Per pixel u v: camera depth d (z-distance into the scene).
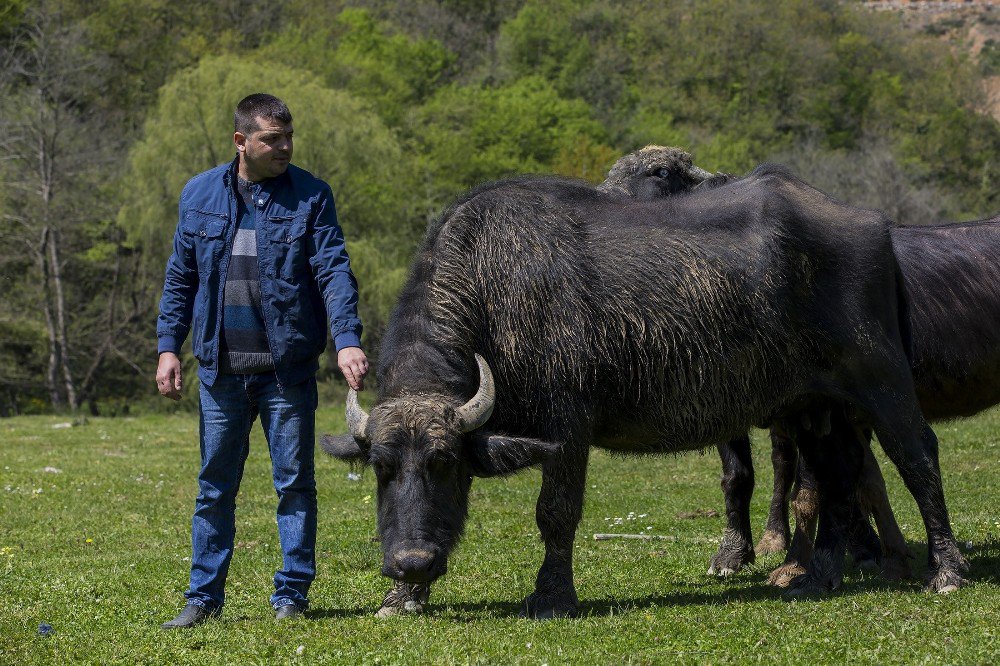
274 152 7.56
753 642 6.91
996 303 10.12
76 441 27.25
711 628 7.33
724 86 96.81
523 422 8.29
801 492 9.45
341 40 87.31
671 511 14.75
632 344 8.47
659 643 6.98
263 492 17.77
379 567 10.52
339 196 49.75
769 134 88.69
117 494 17.59
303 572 7.90
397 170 52.09
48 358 53.97
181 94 47.56
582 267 8.41
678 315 8.55
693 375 8.63
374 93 72.38
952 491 15.41
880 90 96.69
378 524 7.52
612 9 109.12
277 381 7.67
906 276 10.04
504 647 6.89
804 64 96.62
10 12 59.88
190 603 7.77
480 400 7.54
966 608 7.69
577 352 8.24
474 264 8.23
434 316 8.02
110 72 66.25
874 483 9.71
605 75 93.25
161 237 47.00
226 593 9.09
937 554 8.89
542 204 8.58
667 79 97.81
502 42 97.94
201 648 7.04
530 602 8.19
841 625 7.29
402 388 7.79
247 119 7.55
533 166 69.94
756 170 9.43
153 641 7.25
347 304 7.58
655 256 8.62
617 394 8.56
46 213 49.44
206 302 7.63
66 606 8.60
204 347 7.64
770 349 8.80
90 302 55.56
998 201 84.19
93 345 54.56
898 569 9.62
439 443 7.30
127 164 54.12
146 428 31.39
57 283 51.03
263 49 75.44
